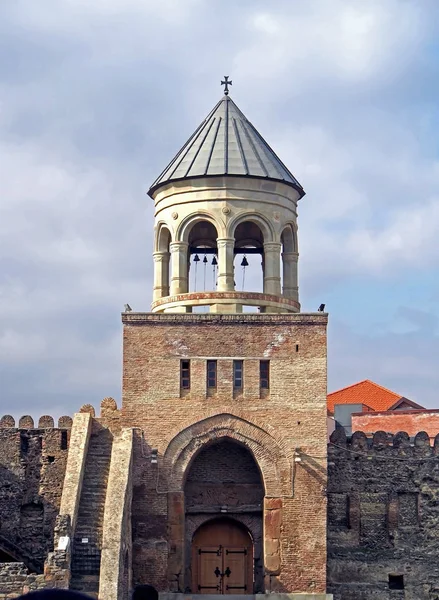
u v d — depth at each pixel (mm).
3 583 45719
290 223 55969
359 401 86750
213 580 56031
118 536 46719
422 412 73688
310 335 53562
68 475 51656
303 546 52344
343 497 59625
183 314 53469
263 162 55406
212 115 58500
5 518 58250
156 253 55969
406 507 59875
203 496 55750
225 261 53875
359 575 58719
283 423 53031
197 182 54562
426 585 58844
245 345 53469
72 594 8180
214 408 53000
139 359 53312
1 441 59094
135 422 53000
